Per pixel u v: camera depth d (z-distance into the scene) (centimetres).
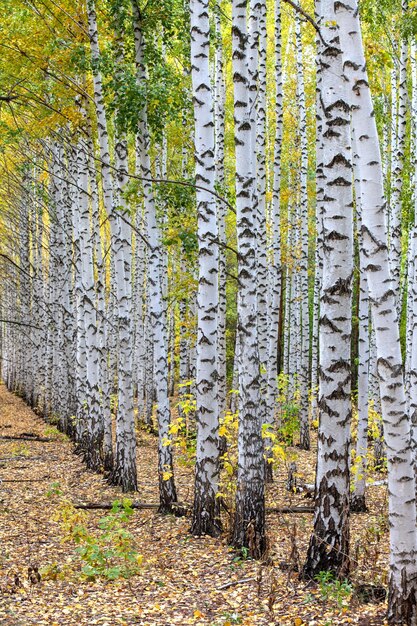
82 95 1279
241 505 750
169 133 1355
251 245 761
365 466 1043
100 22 1240
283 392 1445
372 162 457
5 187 2675
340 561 601
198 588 639
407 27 1025
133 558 682
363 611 518
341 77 580
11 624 548
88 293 1443
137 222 2252
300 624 510
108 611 582
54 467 1489
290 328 2111
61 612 580
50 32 1203
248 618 538
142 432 2112
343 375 594
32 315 2970
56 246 2144
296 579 610
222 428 833
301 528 880
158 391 1023
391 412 470
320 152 1138
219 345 1541
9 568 725
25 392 3344
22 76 1295
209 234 827
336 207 589
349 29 451
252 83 869
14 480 1286
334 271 591
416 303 834
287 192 1961
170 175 1808
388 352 466
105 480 1305
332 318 593
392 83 1598
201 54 813
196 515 855
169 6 1049
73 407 2061
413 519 478
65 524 762
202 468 849
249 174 759
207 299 834
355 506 1038
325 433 600
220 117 1577
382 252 462
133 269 2645
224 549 768
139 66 1067
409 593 479
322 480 603
